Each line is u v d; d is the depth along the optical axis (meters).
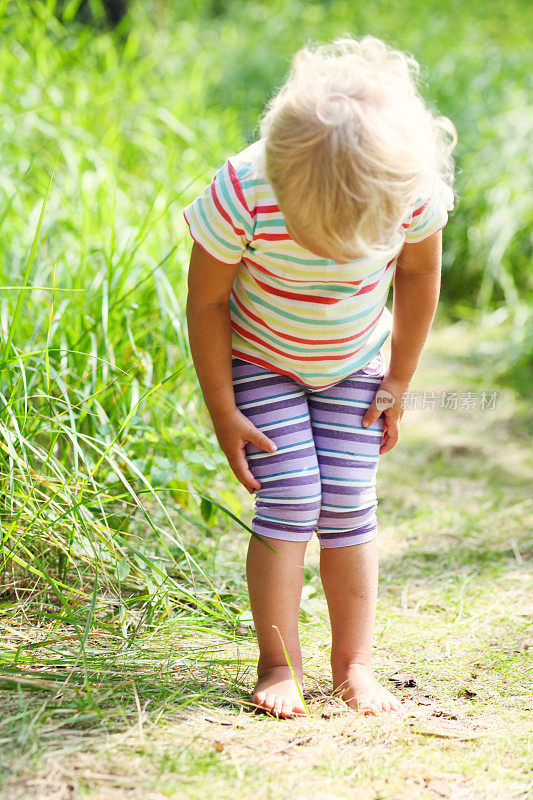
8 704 1.58
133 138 4.40
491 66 6.30
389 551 2.62
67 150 3.52
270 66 6.47
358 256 1.46
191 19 7.23
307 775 1.43
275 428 1.73
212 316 1.70
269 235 1.58
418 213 1.64
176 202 3.65
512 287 5.00
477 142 5.61
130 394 2.51
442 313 5.23
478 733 1.61
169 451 2.58
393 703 1.69
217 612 2.11
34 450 2.00
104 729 1.52
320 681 1.81
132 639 1.88
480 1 8.11
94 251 2.92
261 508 1.75
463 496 3.09
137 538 2.34
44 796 1.32
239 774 1.41
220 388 1.73
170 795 1.35
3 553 1.98
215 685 1.75
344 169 1.39
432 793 1.40
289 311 1.66
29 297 2.65
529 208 5.21
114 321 2.61
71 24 5.41
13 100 4.02
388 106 1.45
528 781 1.45
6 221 2.99
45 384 2.30
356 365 1.78
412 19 7.73
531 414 3.95
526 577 2.43
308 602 2.17
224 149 4.61
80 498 2.02
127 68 4.98
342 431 1.77
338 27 7.30
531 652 1.98
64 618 1.87
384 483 3.21
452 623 2.14
